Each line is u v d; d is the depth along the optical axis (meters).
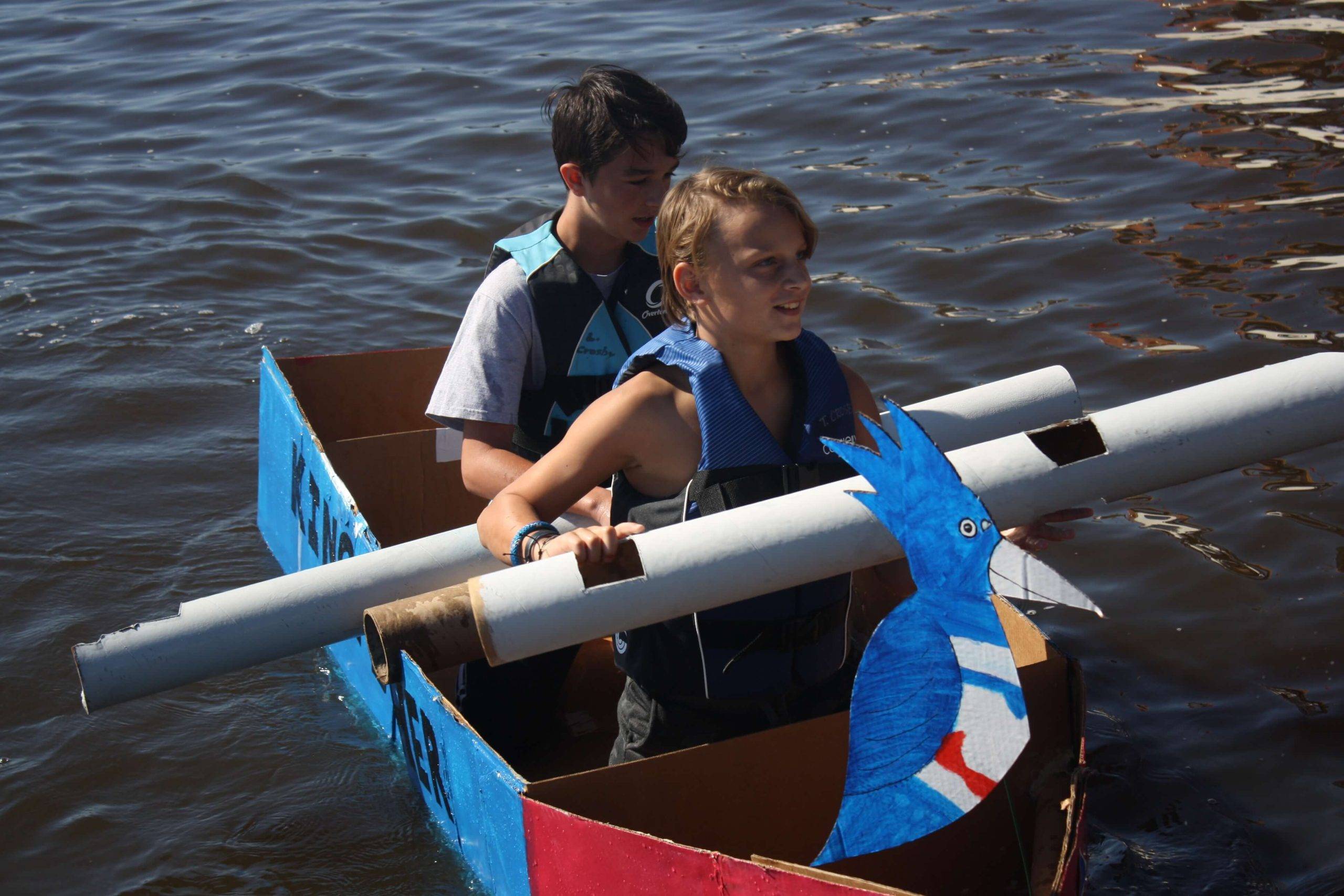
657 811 2.17
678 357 2.13
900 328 4.79
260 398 3.88
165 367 4.90
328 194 6.38
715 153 6.37
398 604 2.32
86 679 2.46
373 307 5.32
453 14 9.07
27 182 6.66
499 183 6.36
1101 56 7.22
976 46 7.59
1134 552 3.52
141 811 2.83
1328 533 3.50
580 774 2.15
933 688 1.85
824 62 7.52
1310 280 4.73
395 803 2.83
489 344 2.79
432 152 6.77
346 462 3.59
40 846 2.74
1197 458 2.29
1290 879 2.48
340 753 3.00
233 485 4.19
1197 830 2.61
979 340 4.63
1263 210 5.32
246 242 5.88
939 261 5.21
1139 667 3.12
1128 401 4.15
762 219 1.98
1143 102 6.54
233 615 2.53
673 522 2.17
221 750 3.02
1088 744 2.87
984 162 6.07
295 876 2.63
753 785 2.20
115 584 3.65
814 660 2.26
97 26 9.32
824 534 2.11
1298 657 3.10
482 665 2.80
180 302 5.39
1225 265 4.92
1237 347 4.35
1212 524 3.59
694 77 7.43
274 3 9.71
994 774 1.84
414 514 3.71
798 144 6.45
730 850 2.23
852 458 1.88
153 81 8.12
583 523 2.57
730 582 2.11
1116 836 2.60
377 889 2.60
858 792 1.88
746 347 2.10
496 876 2.39
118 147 7.12
